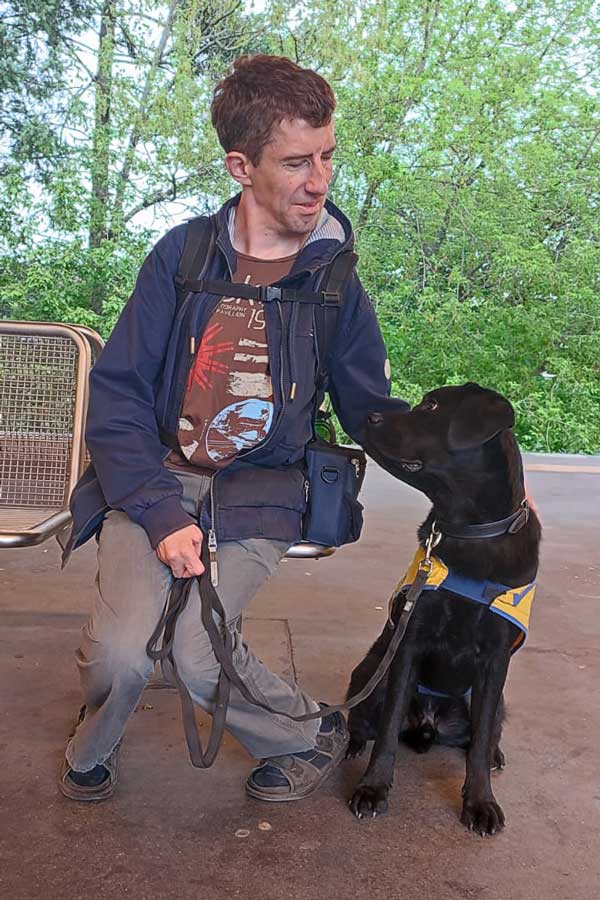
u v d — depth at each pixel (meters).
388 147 11.82
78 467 2.47
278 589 3.57
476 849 1.81
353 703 1.92
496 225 11.30
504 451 1.90
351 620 3.21
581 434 10.42
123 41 11.41
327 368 1.97
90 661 1.72
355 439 2.11
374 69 11.62
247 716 1.86
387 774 1.97
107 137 11.15
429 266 11.69
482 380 11.02
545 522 5.12
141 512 1.73
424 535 2.04
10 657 2.70
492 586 1.93
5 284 10.82
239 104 1.70
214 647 1.71
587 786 2.08
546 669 2.79
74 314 10.57
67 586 3.45
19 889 1.61
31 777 2.01
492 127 11.45
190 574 1.71
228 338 1.80
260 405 1.80
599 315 11.05
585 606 3.49
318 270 1.84
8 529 2.03
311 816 1.91
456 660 2.02
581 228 11.38
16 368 2.54
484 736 1.96
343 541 1.97
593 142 11.69
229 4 11.41
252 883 1.66
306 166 1.71
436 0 11.57
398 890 1.66
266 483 1.85
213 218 1.88
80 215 11.09
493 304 11.30
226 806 1.93
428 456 1.89
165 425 1.85
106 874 1.67
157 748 2.19
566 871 1.74
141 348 1.81
